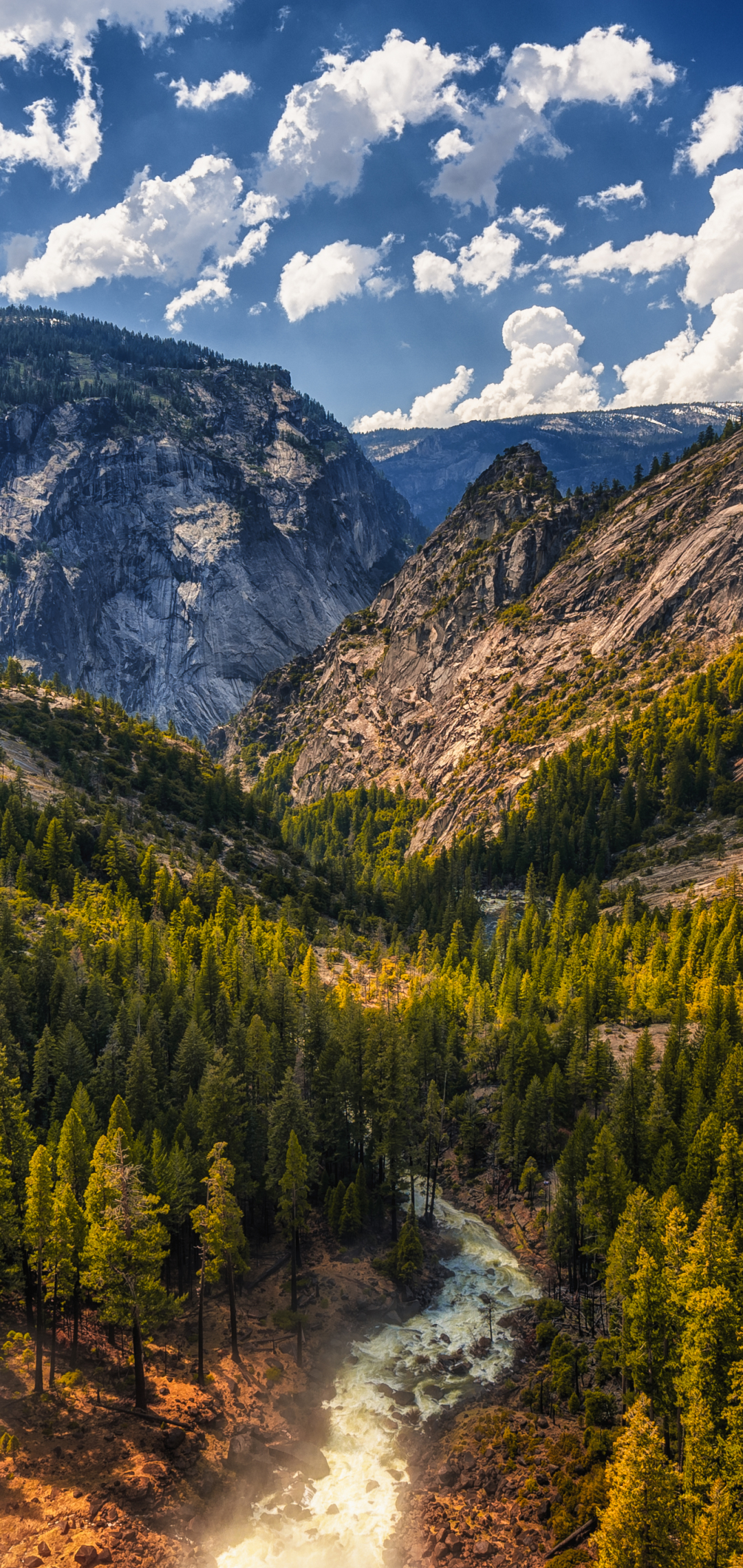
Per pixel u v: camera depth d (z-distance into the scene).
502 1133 101.44
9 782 182.50
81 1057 91.00
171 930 142.25
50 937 117.00
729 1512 40.62
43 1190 59.75
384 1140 90.06
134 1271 59.19
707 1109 82.50
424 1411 67.12
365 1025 98.06
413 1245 84.06
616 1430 59.09
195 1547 51.50
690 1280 54.62
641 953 150.12
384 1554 53.75
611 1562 41.50
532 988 131.00
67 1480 52.72
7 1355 63.16
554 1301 78.62
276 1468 60.19
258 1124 90.19
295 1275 76.50
